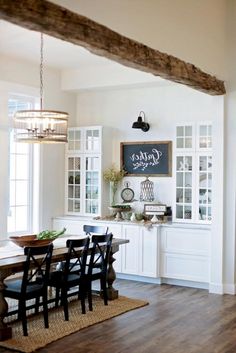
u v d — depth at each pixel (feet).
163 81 23.13
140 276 23.34
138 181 25.23
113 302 19.33
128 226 23.32
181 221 22.93
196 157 22.57
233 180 21.02
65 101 26.30
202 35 19.04
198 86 18.88
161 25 16.28
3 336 14.90
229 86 21.12
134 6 14.84
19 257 16.08
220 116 21.21
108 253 18.80
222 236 21.09
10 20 10.75
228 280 21.11
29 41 20.12
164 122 24.54
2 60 22.39
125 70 24.06
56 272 17.30
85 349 14.37
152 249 22.71
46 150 25.00
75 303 19.27
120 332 15.88
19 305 15.49
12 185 23.62
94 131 25.34
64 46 20.89
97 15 13.30
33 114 16.79
